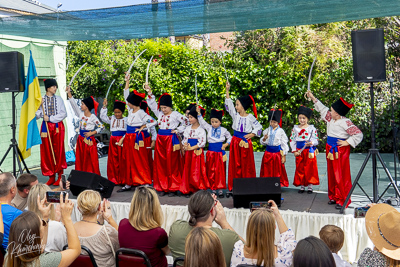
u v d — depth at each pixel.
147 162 5.70
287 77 9.34
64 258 2.29
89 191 3.06
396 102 9.16
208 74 9.91
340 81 9.16
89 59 10.71
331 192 4.74
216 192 5.33
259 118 9.70
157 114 5.62
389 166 7.29
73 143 9.01
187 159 5.29
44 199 2.85
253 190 4.45
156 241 2.85
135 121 5.62
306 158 5.36
